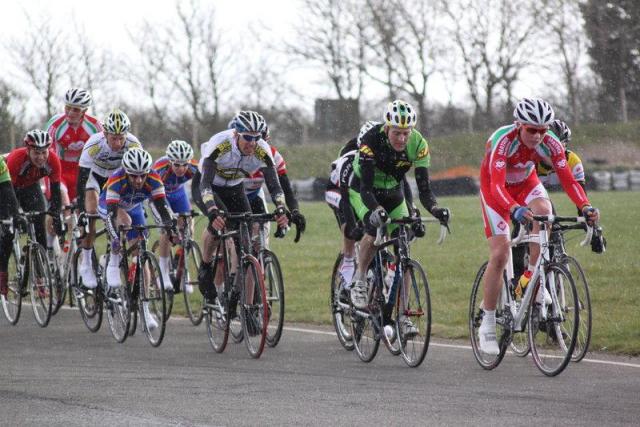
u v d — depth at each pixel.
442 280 30.42
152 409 13.80
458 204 60.84
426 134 111.00
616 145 103.38
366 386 15.67
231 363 18.59
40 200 25.89
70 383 16.14
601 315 23.33
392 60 110.88
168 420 13.03
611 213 49.50
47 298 24.56
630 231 41.41
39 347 21.11
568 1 108.44
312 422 12.84
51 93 96.31
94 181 24.08
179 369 17.83
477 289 18.05
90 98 27.45
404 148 18.09
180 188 26.16
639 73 112.94
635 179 83.56
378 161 18.22
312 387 15.61
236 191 21.44
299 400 14.43
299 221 19.86
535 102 16.77
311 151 103.88
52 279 24.31
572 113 110.12
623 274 29.56
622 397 14.34
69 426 12.74
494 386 15.48
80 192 23.69
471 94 111.06
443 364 18.02
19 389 15.56
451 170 94.38
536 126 16.72
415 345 17.78
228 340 21.91
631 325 21.52
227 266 20.03
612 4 110.31
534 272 16.77
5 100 91.00
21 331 23.91
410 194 19.95
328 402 14.25
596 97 112.75
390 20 110.00
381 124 18.33
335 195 21.22
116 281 22.00
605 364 17.50
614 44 110.38
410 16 110.00
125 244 21.98
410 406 13.86
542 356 16.91
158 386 15.79
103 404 14.20
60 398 14.71
